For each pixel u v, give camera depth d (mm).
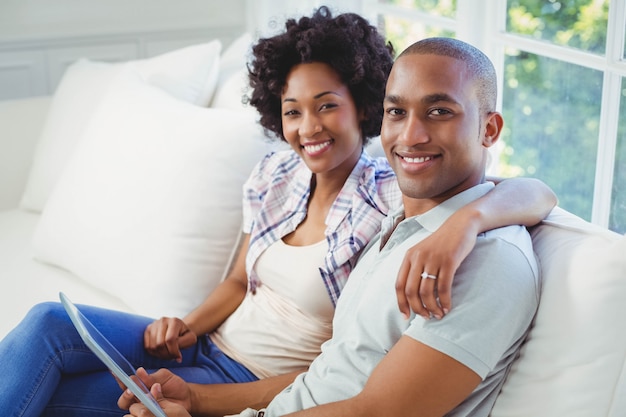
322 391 1359
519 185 1403
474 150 1333
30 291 2107
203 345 1807
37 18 3441
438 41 1333
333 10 1939
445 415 1290
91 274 2100
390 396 1217
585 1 1807
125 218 2049
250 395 1581
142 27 3404
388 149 1364
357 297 1409
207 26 3486
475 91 1310
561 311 1248
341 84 1655
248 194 1844
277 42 1670
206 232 1975
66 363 1581
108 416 1582
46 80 3354
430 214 1370
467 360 1195
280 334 1674
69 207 2186
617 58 1729
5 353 1547
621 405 1196
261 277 1738
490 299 1214
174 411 1459
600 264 1230
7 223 2529
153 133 2111
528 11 1993
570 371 1229
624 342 1191
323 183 1707
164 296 1944
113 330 1689
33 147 2738
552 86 1944
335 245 1612
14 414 1496
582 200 1898
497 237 1272
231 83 2385
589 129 1844
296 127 1680
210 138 2020
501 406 1310
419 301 1210
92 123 2289
